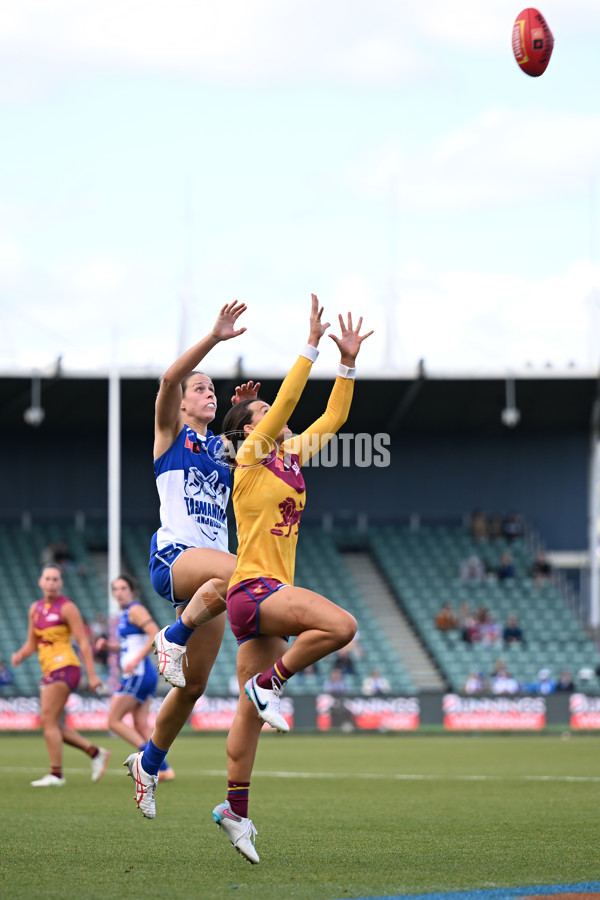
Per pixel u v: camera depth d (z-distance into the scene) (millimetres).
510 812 33750
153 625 45719
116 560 99062
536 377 108875
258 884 20422
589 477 127062
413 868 22453
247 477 22797
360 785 44531
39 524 125312
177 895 19188
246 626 22578
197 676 24609
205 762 58875
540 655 112438
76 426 125250
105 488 126250
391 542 127062
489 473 128375
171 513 24734
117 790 41656
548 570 122500
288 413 22922
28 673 106375
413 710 93625
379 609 120000
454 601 120562
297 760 60781
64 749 73938
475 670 110688
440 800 37969
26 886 20234
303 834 28594
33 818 32250
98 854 24734
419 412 121938
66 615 44344
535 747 73125
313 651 21688
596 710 93375
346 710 93312
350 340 24422
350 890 19672
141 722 46344
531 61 33906
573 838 27312
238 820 22719
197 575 23938
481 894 19188
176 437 24953
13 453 125562
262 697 21891
